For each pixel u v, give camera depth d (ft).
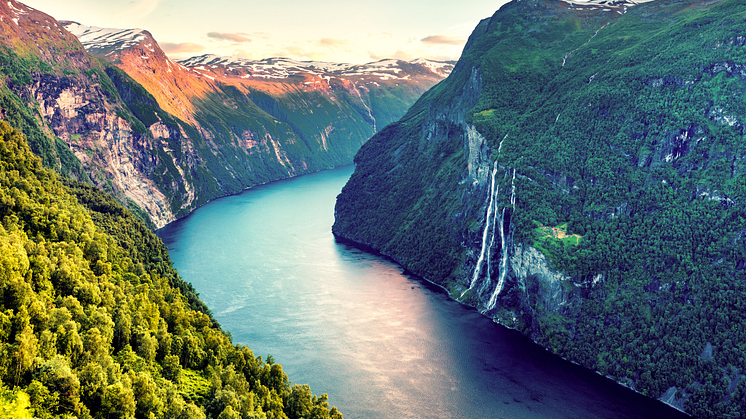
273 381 455.22
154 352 408.67
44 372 309.22
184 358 437.99
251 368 459.32
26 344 316.60
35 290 404.77
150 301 499.10
